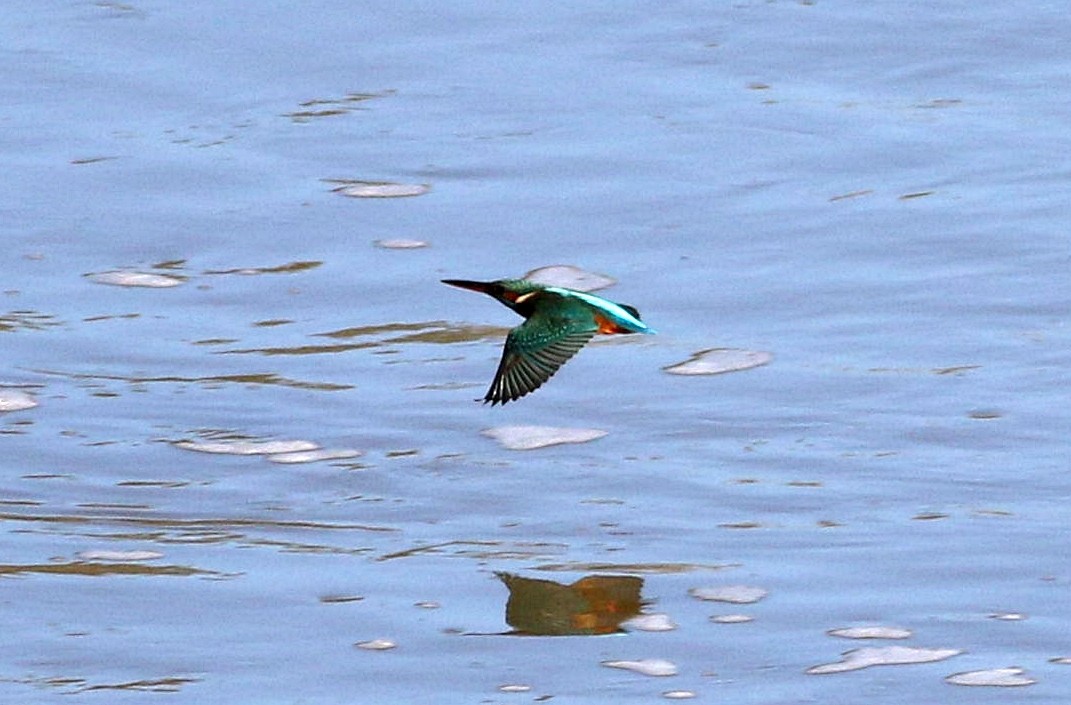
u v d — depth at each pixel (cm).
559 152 1705
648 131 1741
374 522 1168
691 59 1889
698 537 1138
